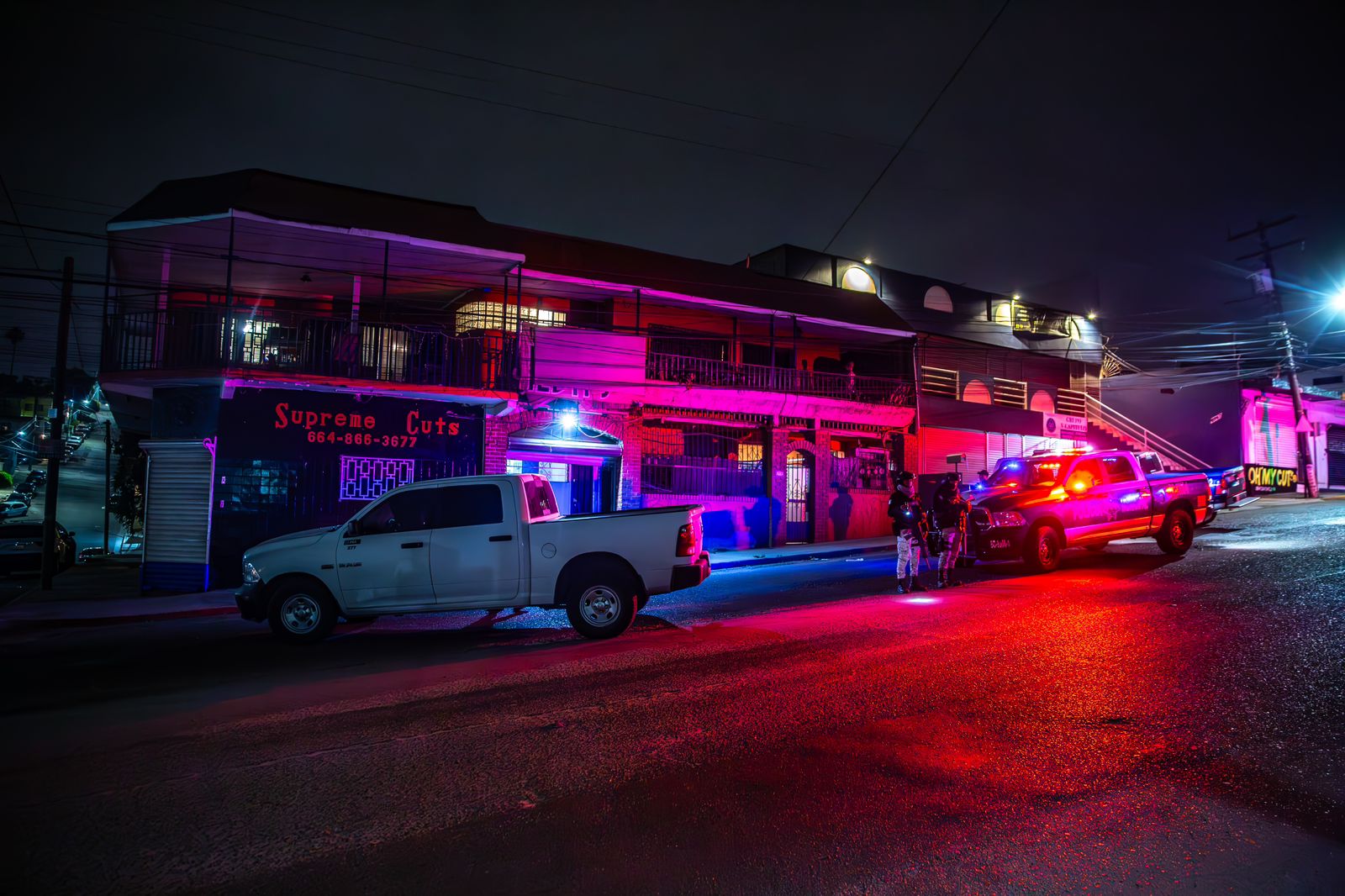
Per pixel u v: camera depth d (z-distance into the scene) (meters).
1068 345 32.09
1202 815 4.03
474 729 5.58
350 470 16.92
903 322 25.64
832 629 8.73
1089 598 10.01
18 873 3.59
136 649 9.52
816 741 5.19
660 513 9.23
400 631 9.99
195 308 15.47
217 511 15.64
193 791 4.55
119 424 20.91
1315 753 4.84
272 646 9.20
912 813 4.10
